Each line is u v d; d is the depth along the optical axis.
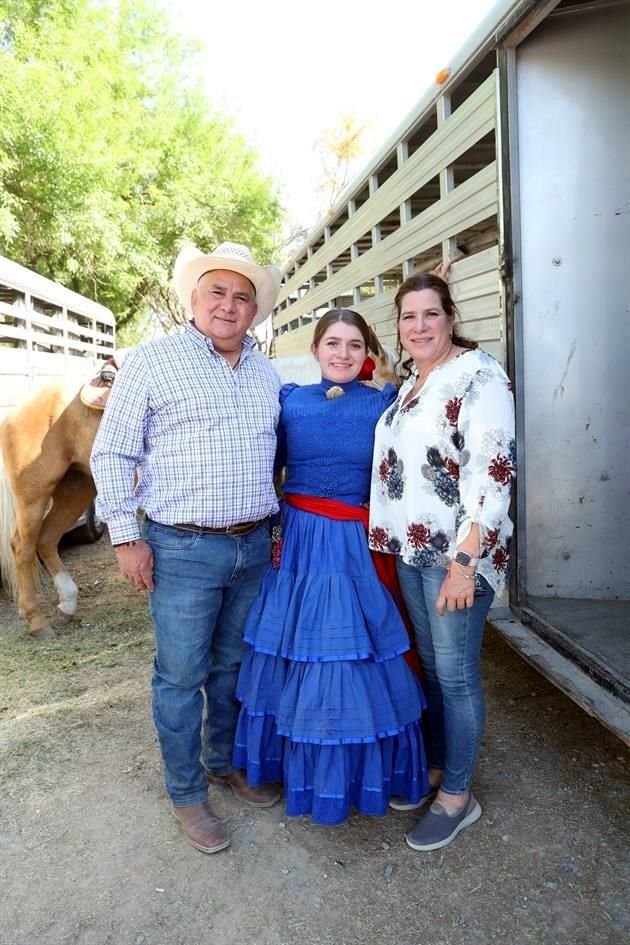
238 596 2.44
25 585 4.23
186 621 2.26
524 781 2.61
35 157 10.93
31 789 2.65
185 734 2.31
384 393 2.49
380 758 2.19
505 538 2.15
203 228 15.67
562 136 2.83
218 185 16.09
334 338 2.38
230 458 2.22
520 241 2.86
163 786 2.66
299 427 2.37
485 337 3.11
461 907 2.03
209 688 2.56
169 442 2.21
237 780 2.58
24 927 1.99
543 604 3.01
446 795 2.32
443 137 3.40
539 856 2.21
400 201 4.09
